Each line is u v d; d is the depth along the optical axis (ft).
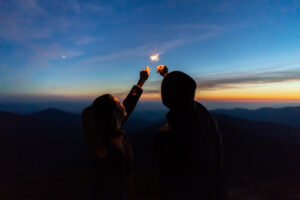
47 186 24.56
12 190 23.53
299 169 104.12
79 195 21.07
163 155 4.85
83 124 6.06
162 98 5.13
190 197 4.63
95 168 6.16
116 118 6.05
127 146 6.53
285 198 18.11
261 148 137.28
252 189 20.06
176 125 4.81
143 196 19.54
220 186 5.14
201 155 4.70
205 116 5.25
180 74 5.05
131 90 8.03
